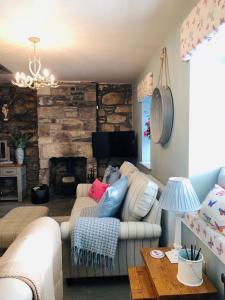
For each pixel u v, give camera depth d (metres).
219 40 1.61
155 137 2.83
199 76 1.94
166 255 1.72
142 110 4.17
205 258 1.68
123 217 2.42
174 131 2.36
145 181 2.30
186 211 1.50
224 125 1.98
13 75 4.32
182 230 2.10
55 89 4.98
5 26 2.36
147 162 4.21
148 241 2.16
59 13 2.12
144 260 1.69
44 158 5.07
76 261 2.02
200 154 1.99
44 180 5.10
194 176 2.00
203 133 1.98
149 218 2.22
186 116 2.03
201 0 1.58
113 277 2.33
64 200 4.95
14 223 2.60
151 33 2.54
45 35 2.57
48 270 1.14
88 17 2.19
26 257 1.05
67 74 4.32
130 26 2.37
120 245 2.15
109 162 5.24
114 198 2.36
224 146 1.99
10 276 0.92
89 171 5.13
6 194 5.15
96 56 3.28
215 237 1.45
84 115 5.06
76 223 2.06
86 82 5.00
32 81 3.08
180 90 2.17
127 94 5.23
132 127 5.23
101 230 2.04
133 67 3.83
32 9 2.04
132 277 1.64
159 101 2.68
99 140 4.83
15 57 3.28
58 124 5.04
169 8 2.04
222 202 1.53
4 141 5.16
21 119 5.30
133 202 2.27
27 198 5.17
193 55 1.87
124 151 4.73
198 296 1.35
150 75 3.26
